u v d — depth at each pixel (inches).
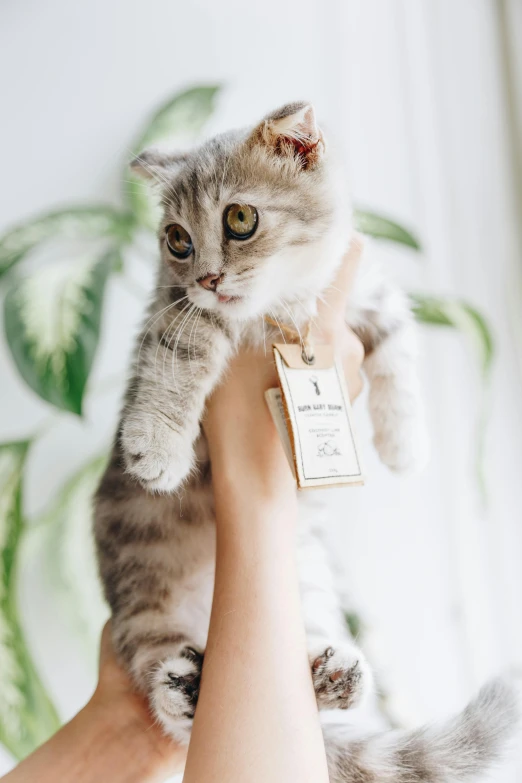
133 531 48.1
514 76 85.0
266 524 35.6
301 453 35.9
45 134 77.8
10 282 62.9
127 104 79.2
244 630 32.6
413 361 49.2
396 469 47.9
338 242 45.6
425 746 38.7
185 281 44.6
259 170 42.4
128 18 80.2
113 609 47.7
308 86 82.0
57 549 62.7
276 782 29.2
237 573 34.4
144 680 43.1
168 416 40.5
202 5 81.3
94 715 43.0
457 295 82.0
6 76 77.7
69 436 73.6
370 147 82.4
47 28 78.7
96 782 39.5
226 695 31.0
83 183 77.7
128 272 75.6
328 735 40.3
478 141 85.3
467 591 77.3
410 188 82.8
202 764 29.6
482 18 86.6
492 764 38.1
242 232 42.4
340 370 39.1
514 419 81.2
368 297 49.3
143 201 63.4
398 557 76.3
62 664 69.8
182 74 80.2
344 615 55.5
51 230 64.2
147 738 41.4
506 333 82.7
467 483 79.2
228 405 39.6
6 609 56.7
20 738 54.4
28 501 71.9
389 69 84.0
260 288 43.2
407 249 80.9
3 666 55.4
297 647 33.0
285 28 82.3
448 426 79.5
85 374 54.1
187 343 42.0
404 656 74.7
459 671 75.5
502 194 84.8
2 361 73.0
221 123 79.3
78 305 55.9
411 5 85.2
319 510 51.1
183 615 47.4
